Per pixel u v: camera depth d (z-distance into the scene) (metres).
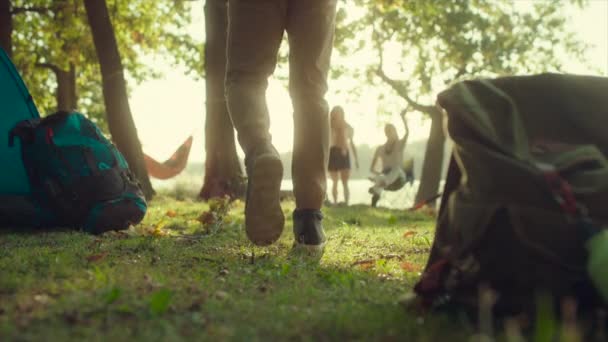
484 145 2.21
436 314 2.24
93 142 5.48
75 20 18.36
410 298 2.41
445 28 22.53
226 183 11.95
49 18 19.06
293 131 3.94
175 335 1.96
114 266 3.32
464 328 2.07
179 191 14.71
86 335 1.98
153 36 21.69
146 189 11.43
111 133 11.28
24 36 20.25
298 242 3.95
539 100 2.36
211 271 3.26
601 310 1.93
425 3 20.66
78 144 5.41
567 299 1.97
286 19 3.88
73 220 5.36
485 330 1.99
